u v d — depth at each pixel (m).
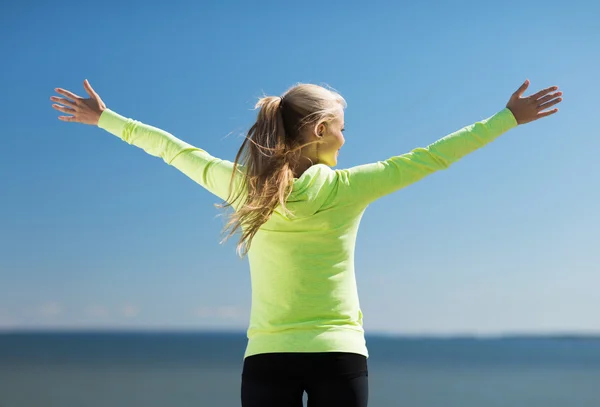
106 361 62.91
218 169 2.32
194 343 144.50
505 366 60.88
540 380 41.25
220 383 36.06
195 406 24.17
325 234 2.16
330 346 2.08
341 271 2.17
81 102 2.56
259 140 2.22
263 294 2.18
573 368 56.66
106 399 26.84
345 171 2.21
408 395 30.36
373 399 28.41
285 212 2.12
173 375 42.97
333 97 2.31
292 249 2.15
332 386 2.07
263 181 2.16
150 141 2.49
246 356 2.19
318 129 2.25
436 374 47.69
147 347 112.31
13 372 45.00
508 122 2.26
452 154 2.21
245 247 2.26
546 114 2.29
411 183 2.21
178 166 2.43
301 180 2.16
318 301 2.13
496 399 28.17
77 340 169.75
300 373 2.08
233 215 2.16
